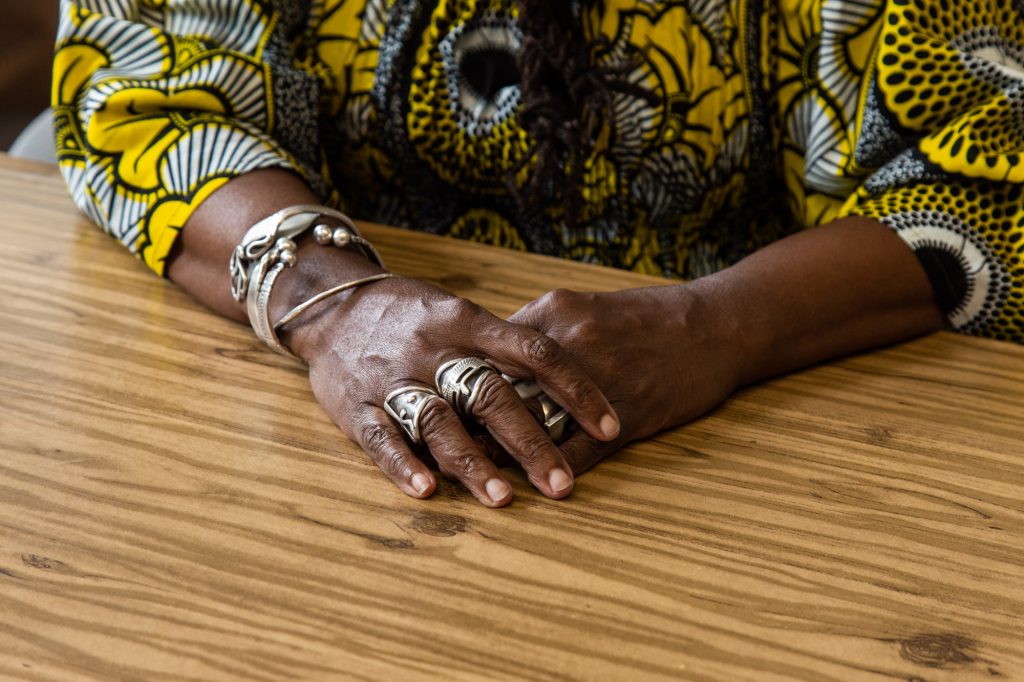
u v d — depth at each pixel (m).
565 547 0.60
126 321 0.87
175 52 1.03
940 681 0.51
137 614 0.52
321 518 0.62
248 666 0.49
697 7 1.03
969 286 0.90
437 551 0.59
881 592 0.58
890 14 0.88
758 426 0.76
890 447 0.73
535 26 0.99
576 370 0.68
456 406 0.68
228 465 0.67
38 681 0.48
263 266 0.81
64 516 0.60
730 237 1.17
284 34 1.08
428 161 1.13
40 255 0.98
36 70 1.82
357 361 0.73
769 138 1.10
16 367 0.77
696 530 0.63
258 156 0.92
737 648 0.52
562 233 1.14
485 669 0.50
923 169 0.89
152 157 0.95
